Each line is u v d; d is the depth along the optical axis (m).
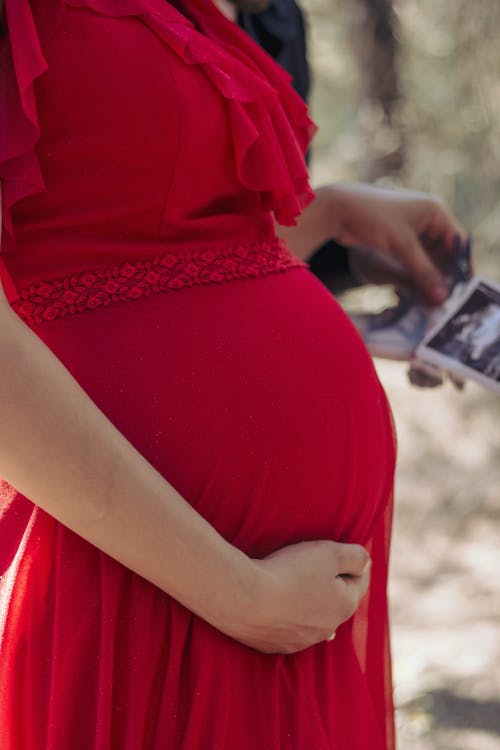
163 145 1.58
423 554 6.18
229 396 1.60
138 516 1.45
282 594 1.57
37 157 1.55
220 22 1.83
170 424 1.57
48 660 1.57
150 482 1.46
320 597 1.62
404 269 2.56
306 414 1.66
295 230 2.46
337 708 1.77
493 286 2.50
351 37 9.34
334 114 10.48
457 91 9.21
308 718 1.67
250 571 1.53
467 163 9.25
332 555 1.66
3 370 1.38
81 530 1.46
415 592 5.62
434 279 2.53
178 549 1.48
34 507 1.61
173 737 1.56
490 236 9.02
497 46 9.00
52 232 1.59
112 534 1.45
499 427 7.88
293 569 1.60
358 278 2.63
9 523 1.65
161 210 1.61
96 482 1.43
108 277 1.60
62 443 1.41
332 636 1.68
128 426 1.56
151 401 1.56
